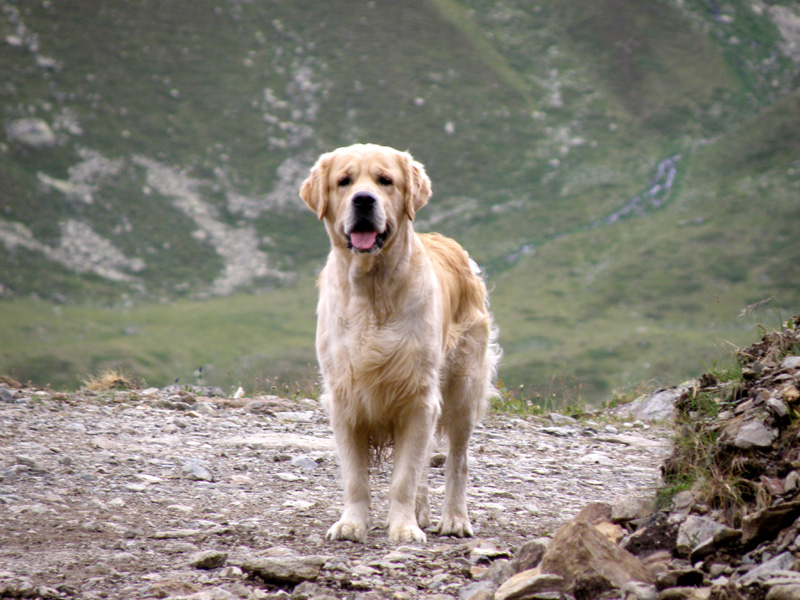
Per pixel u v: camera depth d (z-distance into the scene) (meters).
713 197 112.25
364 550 4.11
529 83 142.38
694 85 142.75
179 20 136.50
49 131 108.75
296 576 3.45
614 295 90.44
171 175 111.12
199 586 3.32
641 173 122.69
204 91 125.50
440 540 4.50
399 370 4.46
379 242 4.39
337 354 4.55
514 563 3.48
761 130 127.38
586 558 3.15
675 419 4.59
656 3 161.12
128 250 97.50
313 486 5.83
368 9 148.12
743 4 163.50
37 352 69.12
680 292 88.00
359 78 133.38
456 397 5.24
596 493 6.16
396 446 4.63
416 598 3.29
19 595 3.16
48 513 4.50
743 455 3.84
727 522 3.57
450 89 136.38
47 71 117.94
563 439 9.02
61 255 93.31
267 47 136.25
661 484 4.23
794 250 91.44
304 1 146.62
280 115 124.88
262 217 109.62
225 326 83.19
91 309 83.81
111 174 107.25
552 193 118.88
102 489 5.18
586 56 149.38
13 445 6.37
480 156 125.56
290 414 9.21
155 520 4.53
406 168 4.76
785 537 3.19
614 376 62.66
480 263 102.12
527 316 85.88
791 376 4.21
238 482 5.75
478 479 6.53
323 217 4.80
